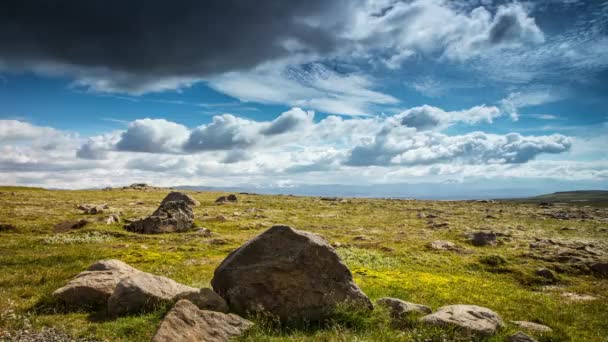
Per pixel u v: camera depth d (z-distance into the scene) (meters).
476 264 35.75
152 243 42.66
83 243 41.25
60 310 17.05
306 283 16.45
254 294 16.34
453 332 14.25
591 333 17.19
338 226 62.81
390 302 17.17
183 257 34.38
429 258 37.53
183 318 13.24
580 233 61.97
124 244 40.28
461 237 52.16
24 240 41.84
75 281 18.56
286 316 16.02
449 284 26.30
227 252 37.81
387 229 60.31
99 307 17.38
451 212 93.62
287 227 17.48
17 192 108.38
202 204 90.44
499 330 15.10
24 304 17.67
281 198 122.38
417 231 57.81
